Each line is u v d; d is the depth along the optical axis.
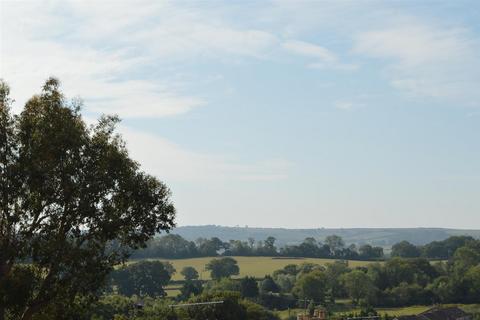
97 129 42.91
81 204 40.56
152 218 44.00
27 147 40.16
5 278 39.06
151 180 44.12
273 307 197.12
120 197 42.56
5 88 40.62
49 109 40.75
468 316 186.38
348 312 187.38
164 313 119.81
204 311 127.81
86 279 41.09
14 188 39.47
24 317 40.94
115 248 44.41
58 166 40.50
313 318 165.50
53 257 40.00
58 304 43.41
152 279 196.12
